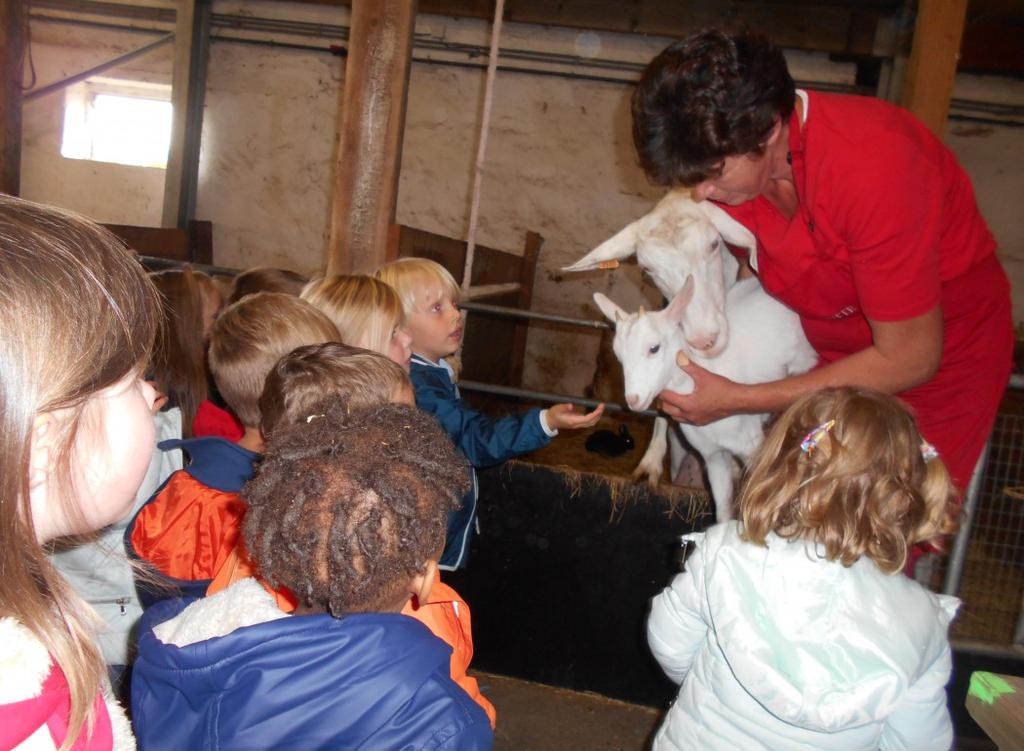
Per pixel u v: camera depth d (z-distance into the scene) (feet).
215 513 3.77
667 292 6.29
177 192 19.47
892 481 3.24
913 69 8.82
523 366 19.56
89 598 3.79
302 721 2.24
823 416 3.44
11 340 1.40
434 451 2.52
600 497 7.20
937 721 3.30
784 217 5.12
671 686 7.35
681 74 3.92
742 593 3.35
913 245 4.31
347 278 5.37
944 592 6.49
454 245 12.11
